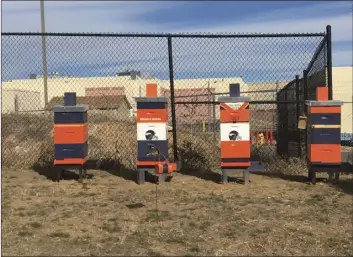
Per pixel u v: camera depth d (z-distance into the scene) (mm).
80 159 7988
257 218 5898
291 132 10656
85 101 18031
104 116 15523
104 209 6297
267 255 4680
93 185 7801
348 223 5703
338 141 7762
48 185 7789
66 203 6605
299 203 6637
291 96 11156
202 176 8609
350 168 8953
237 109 7855
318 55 9242
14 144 10312
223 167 7898
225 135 7891
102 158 9602
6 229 5422
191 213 6113
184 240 5082
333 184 7844
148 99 7848
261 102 8906
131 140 10695
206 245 4934
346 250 4816
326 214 6078
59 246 4898
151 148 7855
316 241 5066
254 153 10836
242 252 4750
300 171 8875
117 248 4840
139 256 4625
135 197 6977
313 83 9695
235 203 6633
